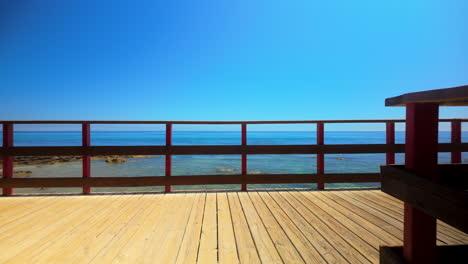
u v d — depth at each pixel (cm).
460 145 331
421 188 85
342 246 174
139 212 248
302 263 152
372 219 227
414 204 88
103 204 274
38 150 313
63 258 158
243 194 317
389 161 337
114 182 319
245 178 330
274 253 164
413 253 94
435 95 78
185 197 303
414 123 93
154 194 317
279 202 281
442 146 329
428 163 93
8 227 209
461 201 69
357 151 333
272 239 185
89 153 318
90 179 317
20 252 166
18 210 254
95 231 201
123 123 322
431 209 80
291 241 182
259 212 247
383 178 108
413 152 93
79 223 218
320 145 333
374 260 154
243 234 194
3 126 309
